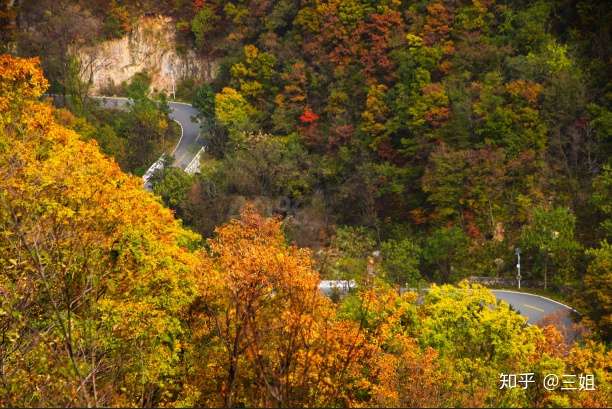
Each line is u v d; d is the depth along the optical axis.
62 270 15.25
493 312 26.20
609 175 54.00
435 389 21.44
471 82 66.88
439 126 64.56
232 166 65.31
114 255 18.61
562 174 59.06
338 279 47.16
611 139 60.31
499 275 53.34
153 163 70.38
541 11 69.88
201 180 63.62
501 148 60.00
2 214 15.56
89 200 18.28
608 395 24.34
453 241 53.69
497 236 56.81
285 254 21.38
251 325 16.44
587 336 37.53
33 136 23.20
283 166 65.56
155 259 19.77
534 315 45.09
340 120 70.06
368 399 21.81
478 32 69.62
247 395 18.83
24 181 17.47
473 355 25.97
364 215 64.12
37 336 15.33
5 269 15.94
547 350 26.47
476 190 57.69
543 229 50.34
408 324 27.11
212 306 21.31
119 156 66.69
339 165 68.12
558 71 63.41
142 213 21.95
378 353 22.36
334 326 19.36
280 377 15.52
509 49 67.38
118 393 16.55
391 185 63.62
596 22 68.69
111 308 17.23
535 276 52.25
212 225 59.59
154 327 18.09
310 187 67.06
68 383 13.66
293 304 17.97
